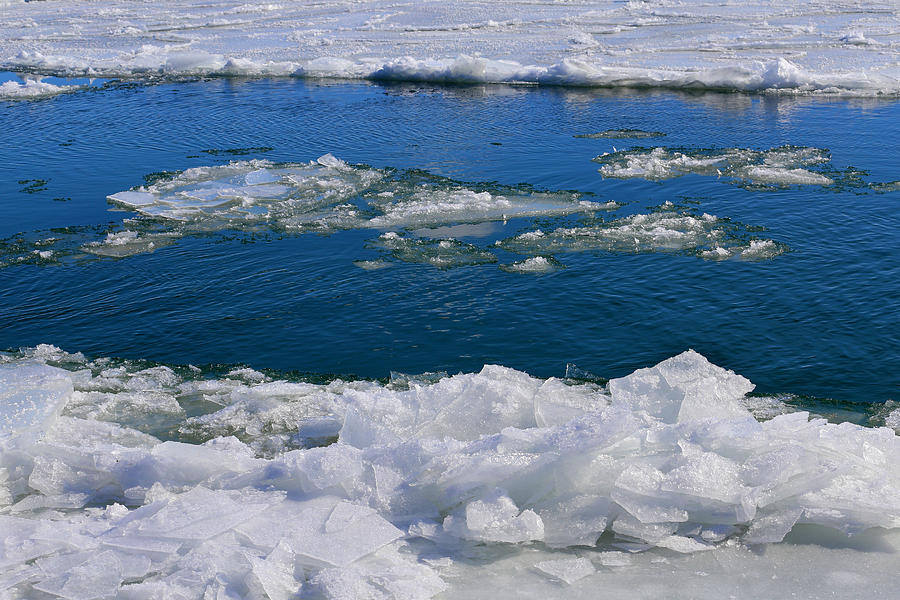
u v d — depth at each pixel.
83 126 18.39
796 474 4.37
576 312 8.77
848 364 7.47
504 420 5.27
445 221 11.95
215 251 10.98
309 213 12.44
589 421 4.58
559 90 21.23
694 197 12.60
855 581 3.86
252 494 4.59
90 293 9.70
